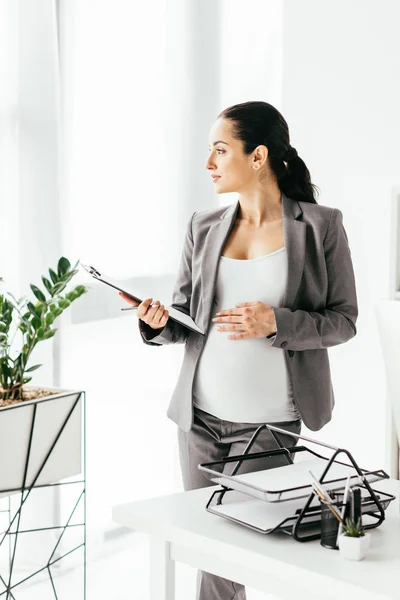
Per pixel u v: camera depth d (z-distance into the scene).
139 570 3.08
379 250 3.30
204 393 2.19
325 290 2.20
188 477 2.25
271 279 2.14
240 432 2.16
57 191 3.12
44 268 3.07
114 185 3.55
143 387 3.78
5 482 2.08
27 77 3.00
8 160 2.97
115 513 1.49
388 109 3.23
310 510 1.34
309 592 1.24
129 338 3.67
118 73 3.54
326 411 2.22
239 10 4.09
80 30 3.32
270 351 2.14
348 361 3.41
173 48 3.82
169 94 3.82
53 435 2.21
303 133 3.51
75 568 3.08
